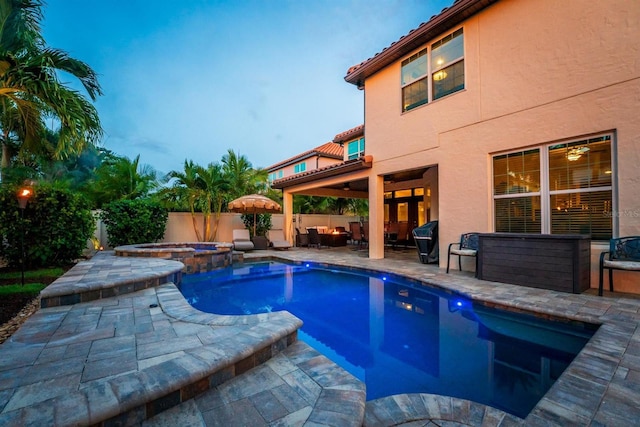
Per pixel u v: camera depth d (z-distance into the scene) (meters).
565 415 1.91
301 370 2.44
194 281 7.29
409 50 8.37
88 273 5.21
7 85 4.61
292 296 6.01
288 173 25.75
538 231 5.93
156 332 3.04
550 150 5.80
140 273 5.20
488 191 6.62
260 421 1.80
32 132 5.77
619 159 4.93
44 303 3.85
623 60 4.93
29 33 5.16
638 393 2.12
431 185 10.41
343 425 1.76
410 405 2.19
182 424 1.78
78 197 7.86
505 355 3.36
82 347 2.70
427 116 7.93
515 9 6.22
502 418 2.01
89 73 5.18
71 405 1.67
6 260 6.93
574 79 5.44
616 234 4.97
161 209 11.44
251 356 2.47
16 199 6.80
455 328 4.21
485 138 6.67
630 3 4.88
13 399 1.88
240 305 5.40
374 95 9.57
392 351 3.52
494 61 6.54
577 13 5.43
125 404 1.71
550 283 4.95
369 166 9.57
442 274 6.50
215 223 13.50
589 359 2.59
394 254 10.95
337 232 15.67
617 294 4.64
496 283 5.52
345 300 5.71
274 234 13.65
